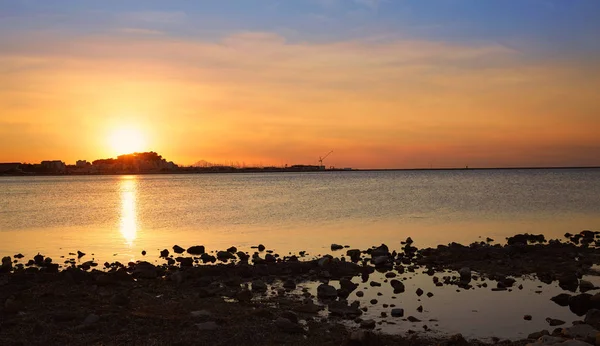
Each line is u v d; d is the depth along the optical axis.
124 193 125.81
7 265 31.39
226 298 23.91
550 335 17.83
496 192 112.19
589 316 20.05
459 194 106.38
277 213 69.44
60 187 169.50
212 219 63.09
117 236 48.84
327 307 22.39
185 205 84.88
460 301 23.45
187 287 26.05
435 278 28.08
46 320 19.56
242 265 31.19
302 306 22.11
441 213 67.62
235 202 90.00
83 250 40.53
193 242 44.53
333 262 31.47
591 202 82.81
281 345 17.16
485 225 54.97
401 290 25.50
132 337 17.72
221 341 17.45
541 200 87.56
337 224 56.75
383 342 17.61
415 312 21.66
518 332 19.11
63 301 22.58
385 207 77.00
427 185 155.62
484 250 36.00
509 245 38.88
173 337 17.75
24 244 43.81
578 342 15.51
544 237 45.81
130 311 21.11
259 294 24.83
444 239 45.22
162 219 64.06
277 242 44.06
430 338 18.36
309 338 17.91
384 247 38.09
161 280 27.69
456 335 17.58
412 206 78.31
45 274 27.78
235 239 46.06
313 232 50.34
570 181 175.00
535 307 22.45
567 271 29.50
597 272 29.62
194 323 19.38
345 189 135.25
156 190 142.38
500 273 29.47
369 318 20.75
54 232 52.16
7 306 20.83
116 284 26.28
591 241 42.41
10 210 78.25
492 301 23.45
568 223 56.38
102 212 73.88
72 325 19.11
